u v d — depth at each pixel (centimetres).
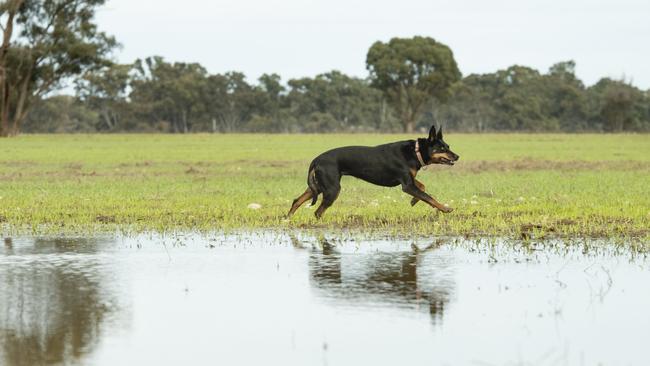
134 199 1878
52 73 8050
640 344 725
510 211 1611
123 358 689
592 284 965
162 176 2744
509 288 946
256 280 996
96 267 1079
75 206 1734
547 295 910
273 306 865
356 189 2161
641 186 2216
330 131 13188
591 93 14262
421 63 11781
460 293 923
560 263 1095
